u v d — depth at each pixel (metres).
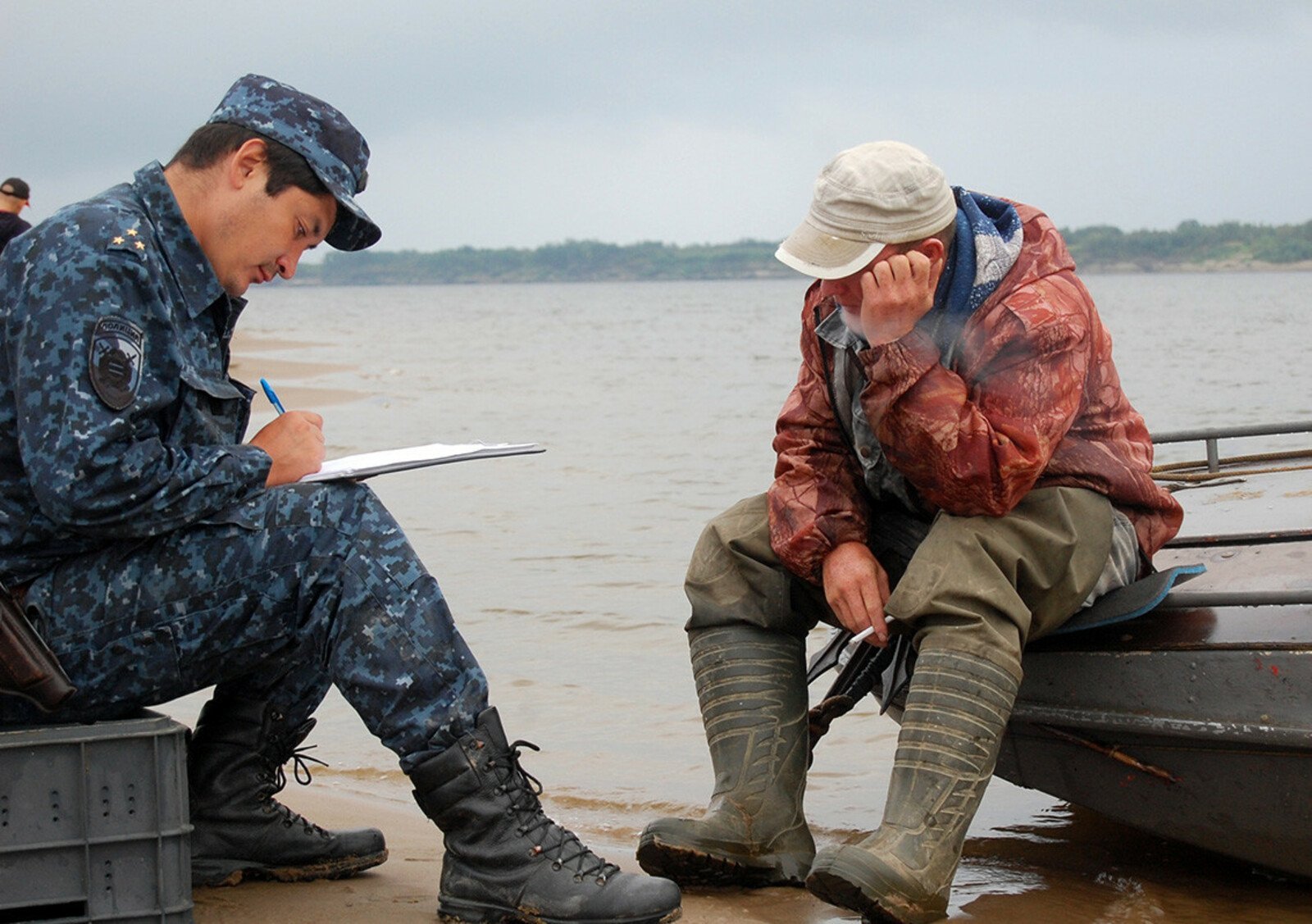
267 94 2.84
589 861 2.85
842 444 3.32
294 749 3.30
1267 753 2.96
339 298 147.50
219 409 2.86
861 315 3.00
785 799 3.23
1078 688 3.18
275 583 2.77
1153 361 26.73
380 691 2.79
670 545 8.70
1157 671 3.06
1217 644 2.99
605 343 43.03
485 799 2.83
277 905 3.04
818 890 2.84
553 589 7.37
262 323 68.81
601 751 4.70
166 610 2.72
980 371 2.99
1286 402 18.14
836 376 3.22
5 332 2.64
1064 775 3.39
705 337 47.06
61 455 2.55
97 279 2.62
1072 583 3.04
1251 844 3.14
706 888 3.23
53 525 2.69
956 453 2.91
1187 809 3.18
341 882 3.25
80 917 2.56
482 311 90.19
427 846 3.62
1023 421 2.94
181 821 2.60
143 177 2.79
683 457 13.57
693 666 3.35
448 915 2.90
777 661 3.29
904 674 3.35
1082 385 3.04
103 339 2.59
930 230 2.96
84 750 2.53
